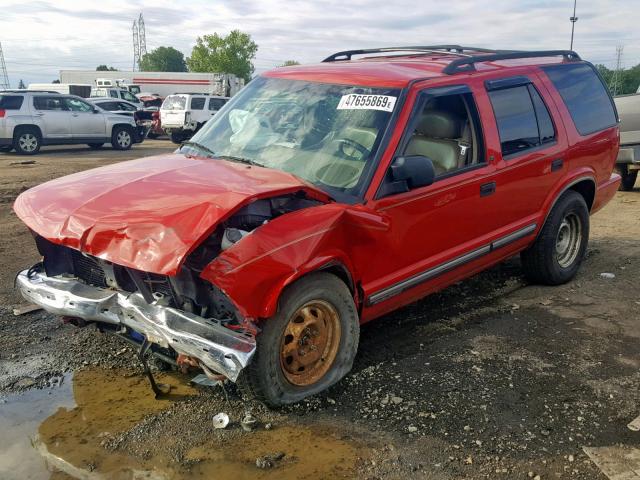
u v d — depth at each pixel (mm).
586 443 3344
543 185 5320
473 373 4098
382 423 3514
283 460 3168
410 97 4184
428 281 4457
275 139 4379
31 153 18375
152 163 4266
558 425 3506
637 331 4816
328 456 3211
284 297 3402
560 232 5801
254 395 3463
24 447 3264
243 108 4820
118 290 3582
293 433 3402
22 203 3891
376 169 3912
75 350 4352
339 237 3602
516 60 5535
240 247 3172
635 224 8438
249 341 3170
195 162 4191
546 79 5559
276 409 3607
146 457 3184
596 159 5984
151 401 3711
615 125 6312
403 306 4832
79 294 3613
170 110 23969
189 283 3289
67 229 3377
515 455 3234
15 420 3512
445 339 4641
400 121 4082
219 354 3094
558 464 3164
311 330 3668
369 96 4262
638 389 3914
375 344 4531
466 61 4727
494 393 3842
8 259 6453
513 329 4840
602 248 7180
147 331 3381
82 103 19438
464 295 5605
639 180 12664
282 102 4617
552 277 5730
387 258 4023
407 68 4664
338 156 4059
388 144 3994
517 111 5098
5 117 17797
